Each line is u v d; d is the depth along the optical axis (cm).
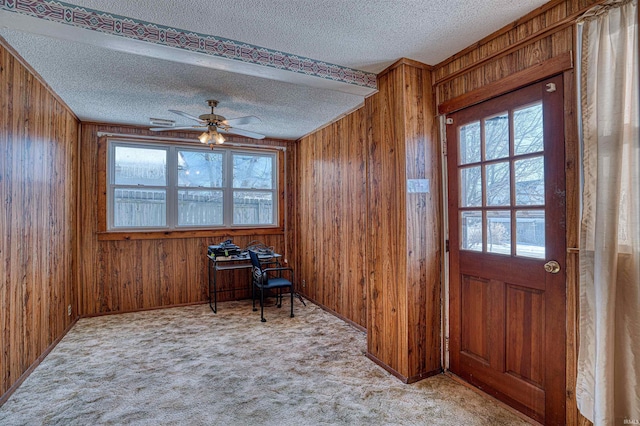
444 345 266
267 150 525
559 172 190
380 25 211
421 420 206
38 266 285
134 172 449
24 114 258
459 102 248
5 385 228
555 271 192
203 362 287
